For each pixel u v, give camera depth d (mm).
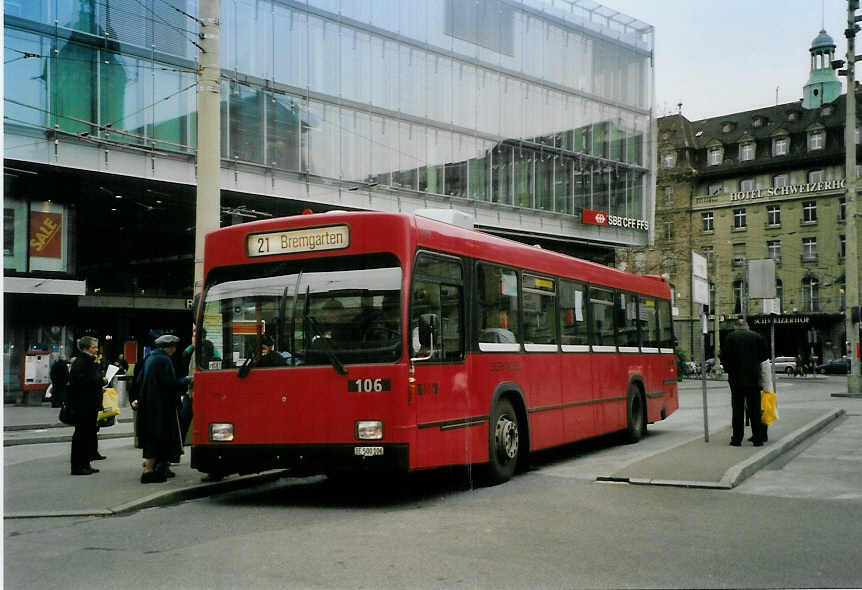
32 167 27188
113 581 5902
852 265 30781
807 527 7461
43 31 26609
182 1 29531
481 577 5801
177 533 7676
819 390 38594
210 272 9820
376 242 9047
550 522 7824
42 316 31188
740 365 12898
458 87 39500
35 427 21922
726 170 77625
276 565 6250
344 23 34375
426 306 9219
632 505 8680
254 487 10852
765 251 74750
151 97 28719
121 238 42594
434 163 38062
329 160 33594
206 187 12375
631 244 49844
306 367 9055
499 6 41938
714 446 12961
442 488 10328
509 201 42000
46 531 7879
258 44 31469
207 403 9492
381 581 5723
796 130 75062
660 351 17594
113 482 10547
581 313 13664
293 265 9391
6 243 28469
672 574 5844
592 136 47094
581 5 46719
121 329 39656
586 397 13516
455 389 9648
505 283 11148
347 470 8812
